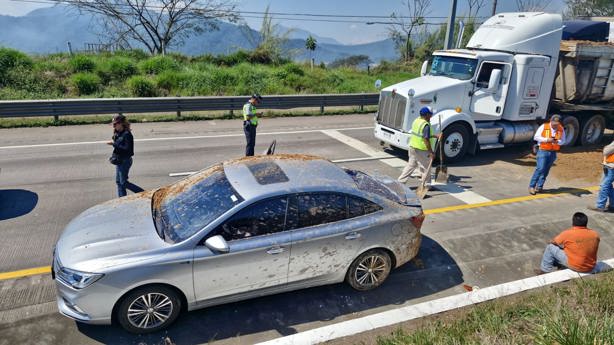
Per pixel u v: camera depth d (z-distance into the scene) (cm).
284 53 3131
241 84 2097
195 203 470
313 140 1275
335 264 487
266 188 459
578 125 1221
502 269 585
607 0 3481
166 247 418
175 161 1020
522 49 1040
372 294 517
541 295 463
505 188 902
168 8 2914
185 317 462
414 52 4325
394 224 506
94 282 395
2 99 1575
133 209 496
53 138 1188
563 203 828
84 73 1886
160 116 1505
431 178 937
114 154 712
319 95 1703
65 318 452
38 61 1972
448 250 629
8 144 1118
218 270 432
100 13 2848
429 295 520
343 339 400
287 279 470
